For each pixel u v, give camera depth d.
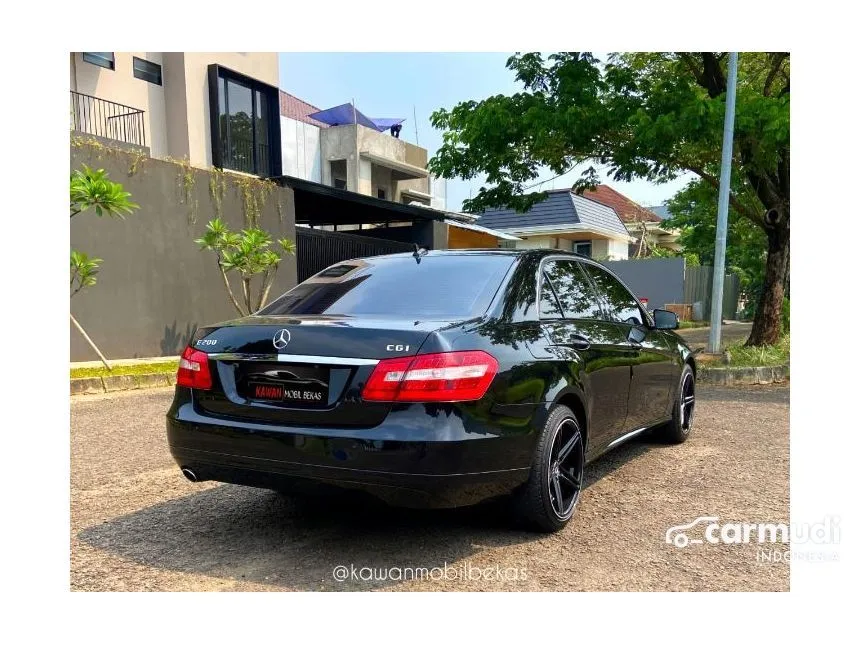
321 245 14.00
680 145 10.32
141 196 10.05
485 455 2.85
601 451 3.98
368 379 2.78
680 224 25.39
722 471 4.59
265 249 12.09
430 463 2.70
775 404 7.38
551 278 3.86
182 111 15.47
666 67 11.63
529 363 3.16
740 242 17.78
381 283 3.62
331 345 2.88
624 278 23.12
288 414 2.90
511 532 3.40
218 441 3.04
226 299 11.53
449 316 3.15
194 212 10.92
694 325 20.61
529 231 26.17
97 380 7.86
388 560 3.04
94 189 7.73
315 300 3.60
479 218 27.61
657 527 3.49
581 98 10.20
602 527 3.49
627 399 4.27
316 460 2.80
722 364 9.48
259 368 3.02
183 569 2.93
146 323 10.11
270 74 17.95
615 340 4.16
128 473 4.43
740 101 9.41
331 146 22.27
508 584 2.82
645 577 2.91
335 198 14.43
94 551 3.12
